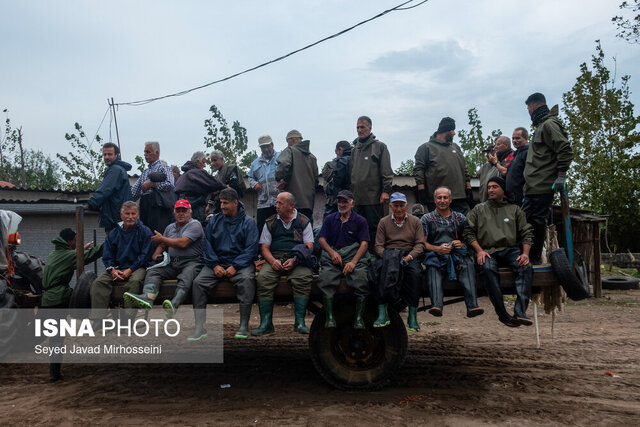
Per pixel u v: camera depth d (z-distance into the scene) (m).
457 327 8.41
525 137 6.16
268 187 7.38
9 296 5.95
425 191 6.80
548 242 5.51
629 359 5.85
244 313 4.75
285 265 4.78
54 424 3.75
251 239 4.98
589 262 13.16
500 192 4.90
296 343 6.88
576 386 4.70
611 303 11.92
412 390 4.59
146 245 5.08
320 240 4.98
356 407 4.08
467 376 5.08
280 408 4.09
